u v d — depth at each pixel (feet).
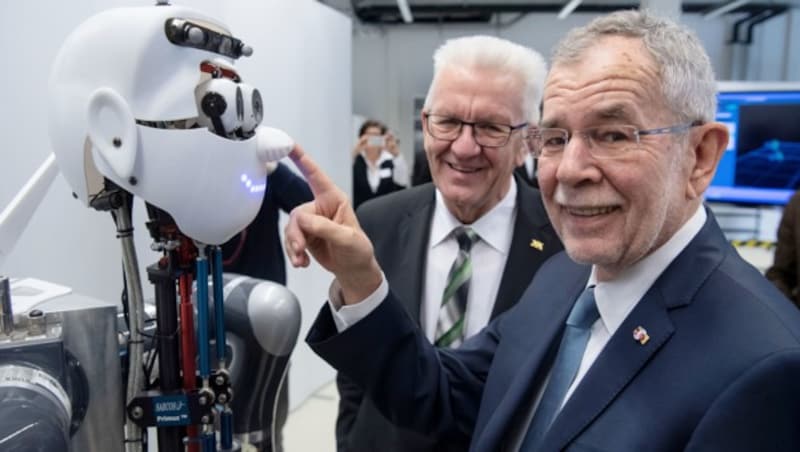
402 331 2.88
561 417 2.20
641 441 1.94
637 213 2.06
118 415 1.87
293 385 9.78
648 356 2.07
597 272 2.45
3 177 4.60
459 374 3.20
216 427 1.89
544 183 2.29
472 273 3.75
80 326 1.81
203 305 1.80
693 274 2.13
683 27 2.12
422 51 24.98
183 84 1.62
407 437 3.46
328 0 21.53
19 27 4.65
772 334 1.83
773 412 1.72
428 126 3.67
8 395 1.53
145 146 1.59
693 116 2.06
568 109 2.08
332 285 2.86
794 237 7.41
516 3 22.54
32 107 4.79
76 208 5.21
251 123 1.77
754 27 22.93
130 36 1.57
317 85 9.71
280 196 6.51
